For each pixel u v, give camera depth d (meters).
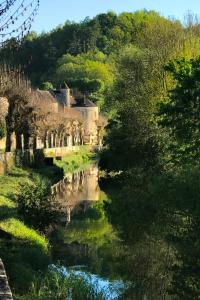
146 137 39.69
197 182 15.98
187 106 21.80
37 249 20.75
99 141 100.50
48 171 51.75
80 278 18.53
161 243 21.12
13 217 24.91
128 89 46.44
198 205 15.26
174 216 17.50
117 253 22.84
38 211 26.30
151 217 20.36
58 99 97.62
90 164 73.12
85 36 146.88
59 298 15.88
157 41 47.62
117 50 68.81
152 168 32.91
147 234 21.67
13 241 20.91
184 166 20.36
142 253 21.72
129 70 47.53
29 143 59.12
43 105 67.88
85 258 22.34
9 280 16.41
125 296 17.23
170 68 24.44
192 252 14.39
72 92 104.50
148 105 41.81
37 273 18.06
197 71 21.73
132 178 35.59
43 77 125.44
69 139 86.12
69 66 126.00
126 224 24.23
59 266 20.50
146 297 17.20
